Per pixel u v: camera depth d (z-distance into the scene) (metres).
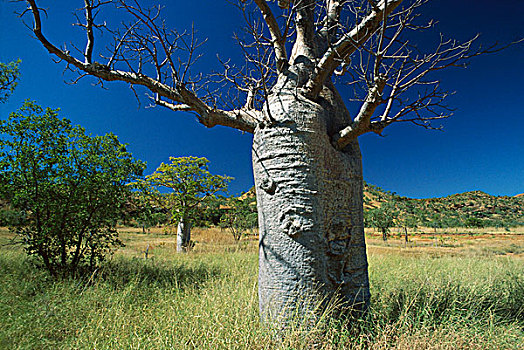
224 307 3.74
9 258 7.42
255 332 3.07
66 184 7.04
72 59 3.92
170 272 7.32
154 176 18.02
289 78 4.09
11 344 3.08
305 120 3.70
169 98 4.18
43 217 6.94
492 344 3.15
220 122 4.39
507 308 4.48
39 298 4.39
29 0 3.45
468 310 3.91
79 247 7.07
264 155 3.79
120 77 4.07
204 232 30.25
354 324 3.37
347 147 4.18
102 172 7.27
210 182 18.67
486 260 11.64
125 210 8.06
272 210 3.65
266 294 3.57
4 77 10.95
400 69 3.34
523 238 43.56
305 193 3.53
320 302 3.25
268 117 3.77
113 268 7.40
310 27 4.49
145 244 20.72
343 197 3.84
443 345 2.94
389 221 38.75
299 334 3.07
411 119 3.65
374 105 3.37
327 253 3.56
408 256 13.71
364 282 3.80
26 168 6.71
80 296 4.70
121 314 3.82
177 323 3.47
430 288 4.70
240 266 8.35
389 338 3.10
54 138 6.98
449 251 21.34
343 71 5.05
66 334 3.54
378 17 3.36
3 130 6.51
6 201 6.82
